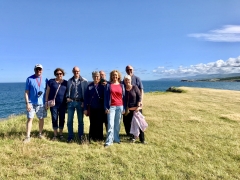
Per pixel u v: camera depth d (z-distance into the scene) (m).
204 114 11.53
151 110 12.82
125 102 6.54
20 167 4.54
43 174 4.29
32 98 6.29
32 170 4.42
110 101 6.14
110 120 6.13
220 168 4.80
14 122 8.83
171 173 4.49
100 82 6.44
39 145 5.83
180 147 6.12
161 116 10.91
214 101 17.45
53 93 6.55
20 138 6.34
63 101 6.71
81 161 4.89
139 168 4.69
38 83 6.30
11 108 30.50
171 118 10.37
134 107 6.54
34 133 7.10
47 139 6.50
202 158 5.34
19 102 39.03
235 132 7.86
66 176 4.23
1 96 54.44
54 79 6.64
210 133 7.66
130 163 4.85
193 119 10.00
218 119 10.20
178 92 27.48
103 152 5.48
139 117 6.45
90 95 6.37
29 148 5.45
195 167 4.81
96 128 6.51
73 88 6.40
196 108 13.59
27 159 4.91
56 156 5.15
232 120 9.86
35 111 6.36
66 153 5.36
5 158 4.85
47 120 9.57
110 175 4.29
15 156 5.00
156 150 5.80
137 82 7.00
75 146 5.95
